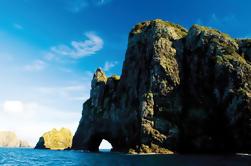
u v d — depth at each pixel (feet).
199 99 303.27
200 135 287.28
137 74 355.36
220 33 327.26
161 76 313.12
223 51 300.40
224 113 279.49
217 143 277.64
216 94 289.74
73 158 234.17
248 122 255.91
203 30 325.62
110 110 393.91
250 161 164.76
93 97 443.73
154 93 306.96
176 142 286.05
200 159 185.78
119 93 388.57
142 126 294.46
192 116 297.94
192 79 317.01
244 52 304.91
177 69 321.93
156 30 344.90
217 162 158.30
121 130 362.94
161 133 288.10
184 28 375.04
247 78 274.77
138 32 382.42
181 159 187.21
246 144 257.55
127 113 353.10
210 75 304.09
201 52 318.65
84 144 428.97
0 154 296.71
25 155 289.12
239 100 265.13
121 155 261.44
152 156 229.25
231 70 282.36
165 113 297.53
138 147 292.20
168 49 330.75
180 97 309.01
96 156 258.16
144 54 352.49
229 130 270.87
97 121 415.03
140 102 316.81
